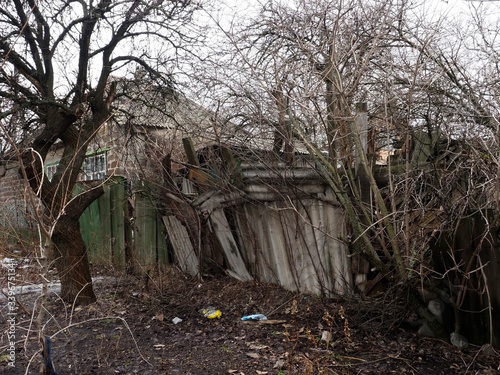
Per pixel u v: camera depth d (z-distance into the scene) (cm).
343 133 490
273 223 596
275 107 517
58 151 964
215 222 689
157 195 762
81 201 585
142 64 669
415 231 444
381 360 390
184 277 724
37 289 655
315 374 363
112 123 757
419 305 430
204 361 401
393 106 476
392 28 489
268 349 423
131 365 395
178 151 780
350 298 530
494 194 395
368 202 514
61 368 388
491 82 444
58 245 583
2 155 527
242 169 614
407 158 431
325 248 561
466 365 374
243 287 640
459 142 460
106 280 747
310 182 549
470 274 398
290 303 559
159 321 527
